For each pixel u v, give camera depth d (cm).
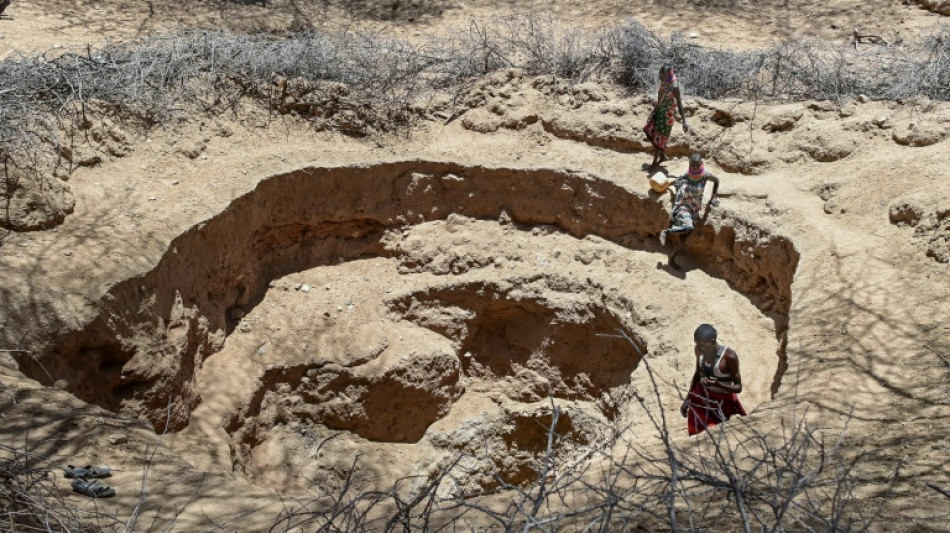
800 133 1273
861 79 1345
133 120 1274
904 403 775
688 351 1161
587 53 1497
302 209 1346
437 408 1357
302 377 1276
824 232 1105
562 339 1355
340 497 517
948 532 577
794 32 1582
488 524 633
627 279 1290
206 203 1204
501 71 1460
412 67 1491
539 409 1389
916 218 1055
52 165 1156
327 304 1340
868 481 645
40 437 749
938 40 1404
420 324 1377
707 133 1328
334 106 1397
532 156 1380
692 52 1445
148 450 758
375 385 1285
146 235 1113
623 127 1368
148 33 1523
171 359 1084
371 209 1384
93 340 987
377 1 1752
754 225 1181
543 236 1385
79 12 1587
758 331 1156
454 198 1393
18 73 1248
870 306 947
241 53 1402
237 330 1273
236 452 1127
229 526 649
